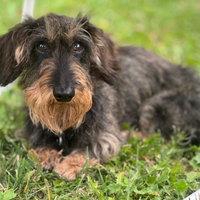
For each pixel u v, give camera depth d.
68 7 1.65
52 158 0.91
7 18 1.51
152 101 1.05
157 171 0.90
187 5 1.79
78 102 0.85
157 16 1.65
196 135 1.01
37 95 0.85
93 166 0.89
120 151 0.95
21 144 0.94
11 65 0.88
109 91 0.98
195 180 0.87
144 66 1.08
